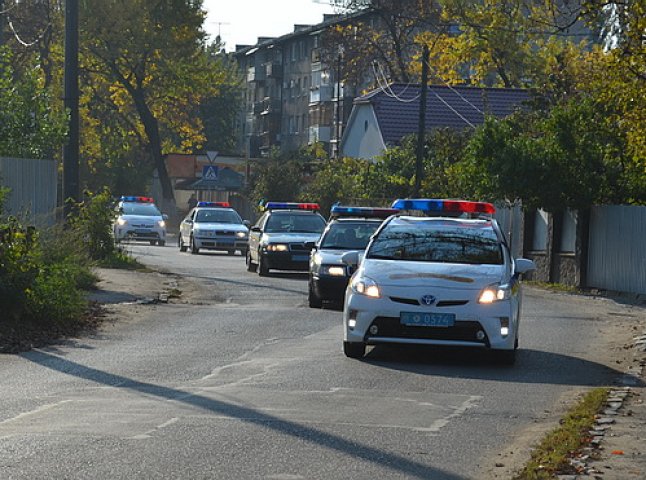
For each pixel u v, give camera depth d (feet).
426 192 202.59
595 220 140.15
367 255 68.95
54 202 119.34
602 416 47.73
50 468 36.01
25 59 323.57
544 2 99.50
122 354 66.95
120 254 150.41
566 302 120.47
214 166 265.54
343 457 38.60
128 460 37.40
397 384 56.49
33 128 125.18
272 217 151.02
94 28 328.08
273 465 37.09
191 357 65.82
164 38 333.21
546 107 187.52
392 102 299.17
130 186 370.73
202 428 43.24
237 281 136.56
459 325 63.67
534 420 47.19
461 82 325.42
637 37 88.58
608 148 142.00
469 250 68.74
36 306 79.25
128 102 374.22
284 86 527.40
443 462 38.32
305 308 103.76
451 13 288.92
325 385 55.42
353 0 352.28
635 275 132.26
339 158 274.16
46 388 53.26
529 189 142.20
